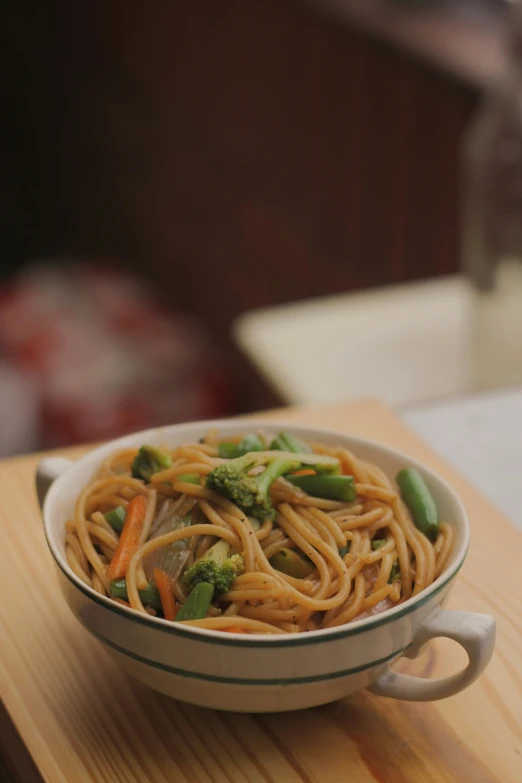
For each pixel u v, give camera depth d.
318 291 1.88
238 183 2.05
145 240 2.52
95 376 1.89
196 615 0.61
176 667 0.60
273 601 0.62
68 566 0.63
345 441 0.71
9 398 1.77
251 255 2.08
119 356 1.95
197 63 2.05
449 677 0.61
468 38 1.48
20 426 1.79
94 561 0.64
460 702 0.65
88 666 0.66
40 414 1.85
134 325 2.07
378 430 0.83
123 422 1.89
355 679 0.61
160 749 0.62
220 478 0.64
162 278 2.49
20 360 1.90
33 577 0.71
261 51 1.84
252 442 0.68
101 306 2.12
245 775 0.61
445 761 0.62
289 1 1.70
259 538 0.64
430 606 0.61
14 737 0.64
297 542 0.64
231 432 0.71
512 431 0.88
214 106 2.05
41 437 1.86
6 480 0.78
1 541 0.73
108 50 2.40
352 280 1.77
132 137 2.41
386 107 1.55
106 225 2.71
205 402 2.01
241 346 1.25
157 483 0.67
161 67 2.19
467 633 0.60
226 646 0.59
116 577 0.63
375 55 1.54
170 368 1.99
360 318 1.28
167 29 2.12
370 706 0.64
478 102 1.34
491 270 1.09
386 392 1.11
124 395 1.91
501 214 1.06
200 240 2.25
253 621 0.61
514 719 0.64
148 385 1.96
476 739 0.63
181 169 2.25
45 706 0.64
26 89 2.87
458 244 1.47
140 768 0.61
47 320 2.01
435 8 1.60
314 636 0.59
